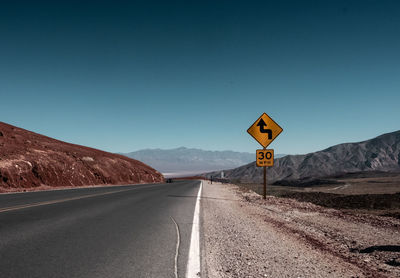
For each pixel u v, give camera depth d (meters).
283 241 6.07
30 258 4.46
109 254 4.72
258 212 10.92
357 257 5.34
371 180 86.56
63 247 5.11
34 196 16.05
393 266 4.81
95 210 10.04
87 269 4.01
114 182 45.22
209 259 4.56
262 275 3.95
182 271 3.97
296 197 23.22
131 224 7.44
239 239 6.07
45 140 47.72
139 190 23.33
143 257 4.58
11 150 30.94
